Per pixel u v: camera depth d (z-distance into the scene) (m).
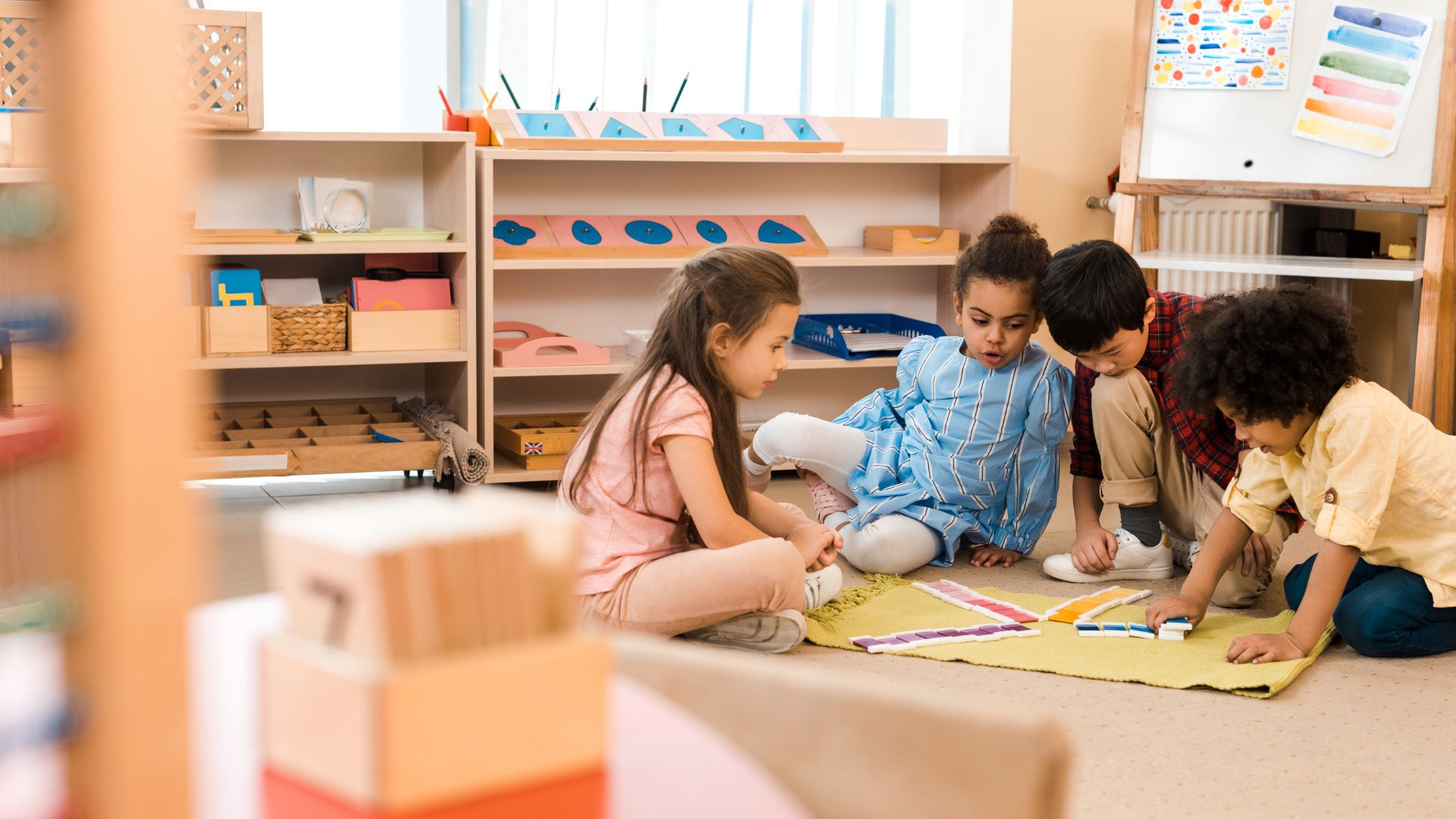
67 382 0.29
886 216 3.17
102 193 0.29
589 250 2.69
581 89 2.94
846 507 2.15
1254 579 1.85
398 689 0.43
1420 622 1.62
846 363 2.80
